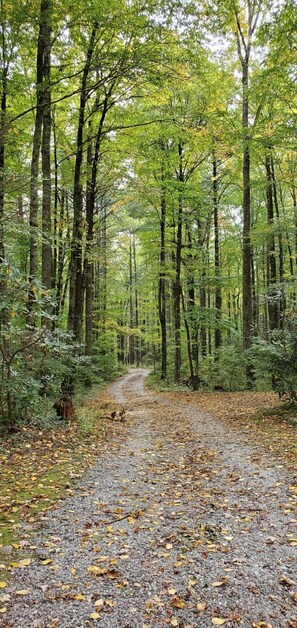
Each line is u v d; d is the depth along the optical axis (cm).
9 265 652
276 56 998
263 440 747
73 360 912
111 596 289
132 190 1608
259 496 482
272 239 1670
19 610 274
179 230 1916
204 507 457
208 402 1364
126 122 1359
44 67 1002
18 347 731
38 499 478
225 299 2923
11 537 381
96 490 516
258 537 377
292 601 279
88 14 831
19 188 833
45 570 324
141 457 685
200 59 975
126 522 418
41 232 801
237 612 270
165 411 1239
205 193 1955
